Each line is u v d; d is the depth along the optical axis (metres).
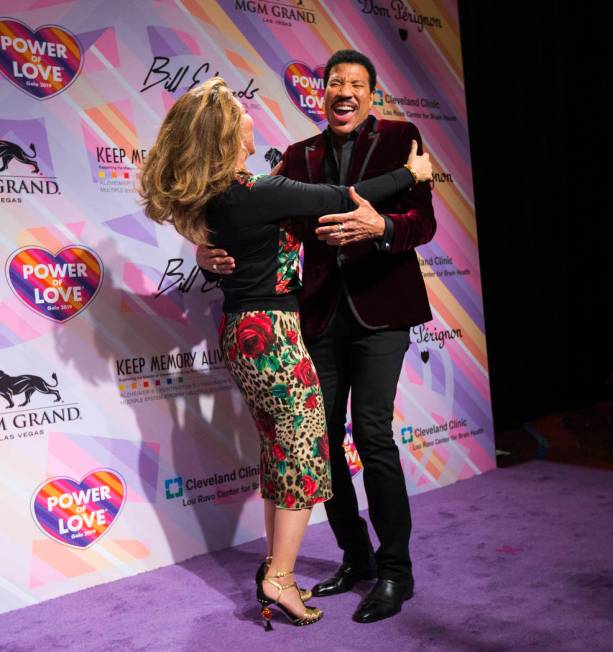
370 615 2.12
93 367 2.51
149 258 2.62
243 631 2.12
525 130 4.50
